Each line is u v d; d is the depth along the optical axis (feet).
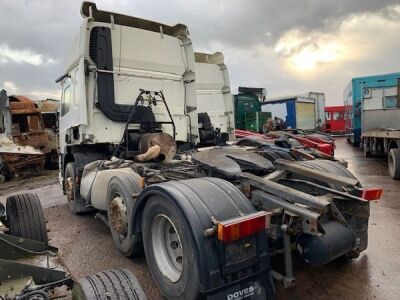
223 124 32.60
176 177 13.30
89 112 18.76
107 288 7.22
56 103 56.03
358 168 36.65
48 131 53.01
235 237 8.00
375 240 14.51
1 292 7.97
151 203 10.33
